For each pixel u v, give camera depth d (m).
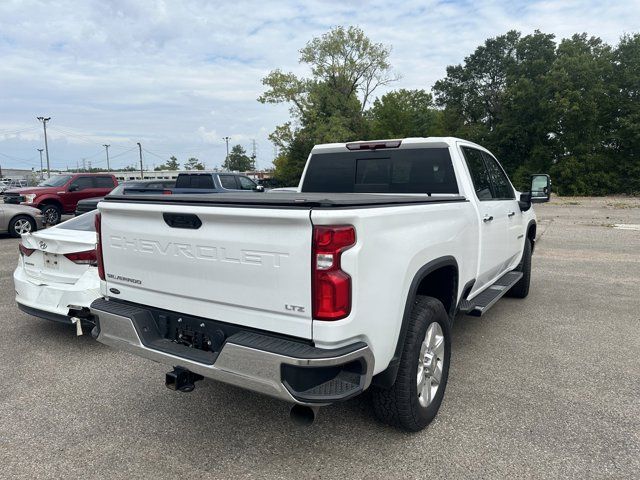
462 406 3.50
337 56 48.75
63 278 4.69
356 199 2.84
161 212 2.81
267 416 3.43
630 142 38.53
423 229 3.03
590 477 2.67
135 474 2.77
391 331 2.68
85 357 4.58
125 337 3.02
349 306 2.34
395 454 2.92
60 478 2.73
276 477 2.72
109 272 3.28
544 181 5.80
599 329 5.27
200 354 2.73
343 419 3.35
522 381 3.92
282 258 2.39
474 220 4.00
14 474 2.77
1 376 4.14
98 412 3.51
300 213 2.30
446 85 51.78
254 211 2.42
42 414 3.48
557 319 5.65
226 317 2.66
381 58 48.66
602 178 38.12
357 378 2.46
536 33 43.06
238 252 2.54
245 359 2.43
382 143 4.55
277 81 48.78
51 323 5.67
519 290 6.48
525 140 42.41
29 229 13.68
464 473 2.72
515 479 2.66
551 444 2.99
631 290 7.06
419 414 3.06
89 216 5.74
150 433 3.21
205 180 15.39
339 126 47.00
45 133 65.06
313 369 2.37
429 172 4.32
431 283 3.65
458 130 49.81
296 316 2.40
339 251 2.30
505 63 45.56
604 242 12.05
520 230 5.87
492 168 5.14
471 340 4.94
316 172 5.01
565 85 38.81
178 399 3.70
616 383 3.87
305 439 3.11
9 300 6.66
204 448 3.03
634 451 2.91
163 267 2.91
